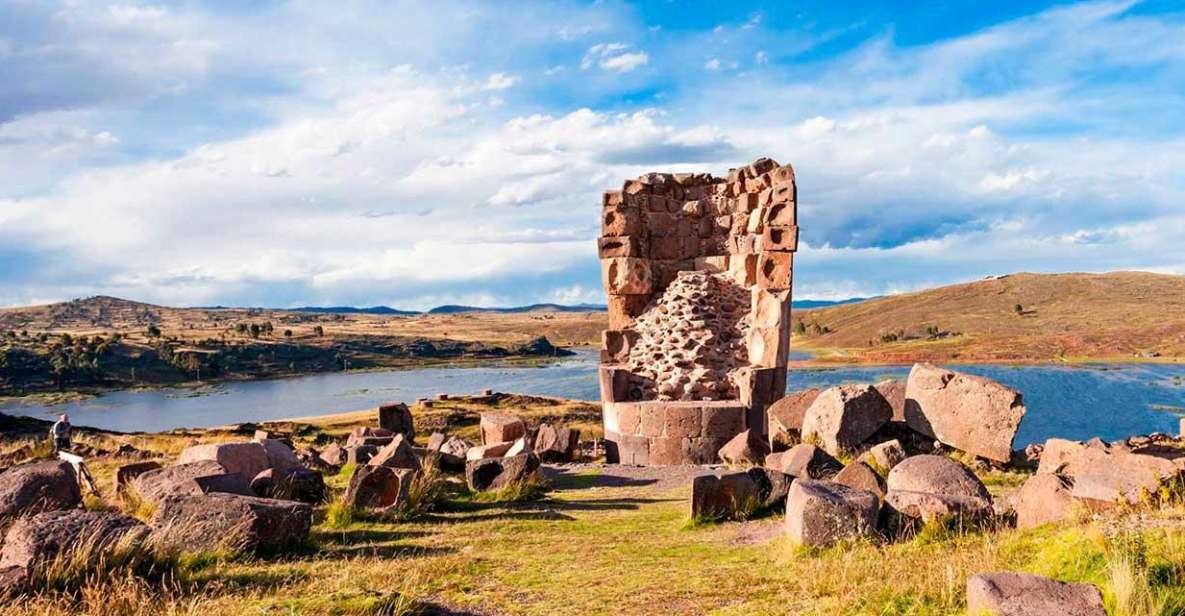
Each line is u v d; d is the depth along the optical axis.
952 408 16.09
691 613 7.09
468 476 15.67
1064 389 84.38
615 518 12.91
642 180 26.58
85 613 6.96
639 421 22.17
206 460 14.03
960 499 9.34
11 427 39.81
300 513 10.24
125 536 8.30
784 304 22.88
